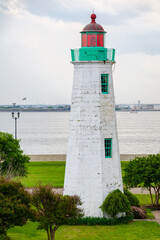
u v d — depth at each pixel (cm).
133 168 5691
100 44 4753
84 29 4750
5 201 3712
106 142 4662
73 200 3981
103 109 4644
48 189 3856
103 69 4666
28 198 3894
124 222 4662
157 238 4172
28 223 4897
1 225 3622
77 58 4688
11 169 6506
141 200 6166
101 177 4588
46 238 4219
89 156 4600
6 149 6881
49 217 3762
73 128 4675
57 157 10419
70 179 4647
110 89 4703
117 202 4516
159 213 5356
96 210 4594
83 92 4647
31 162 9600
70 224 4597
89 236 4219
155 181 5569
